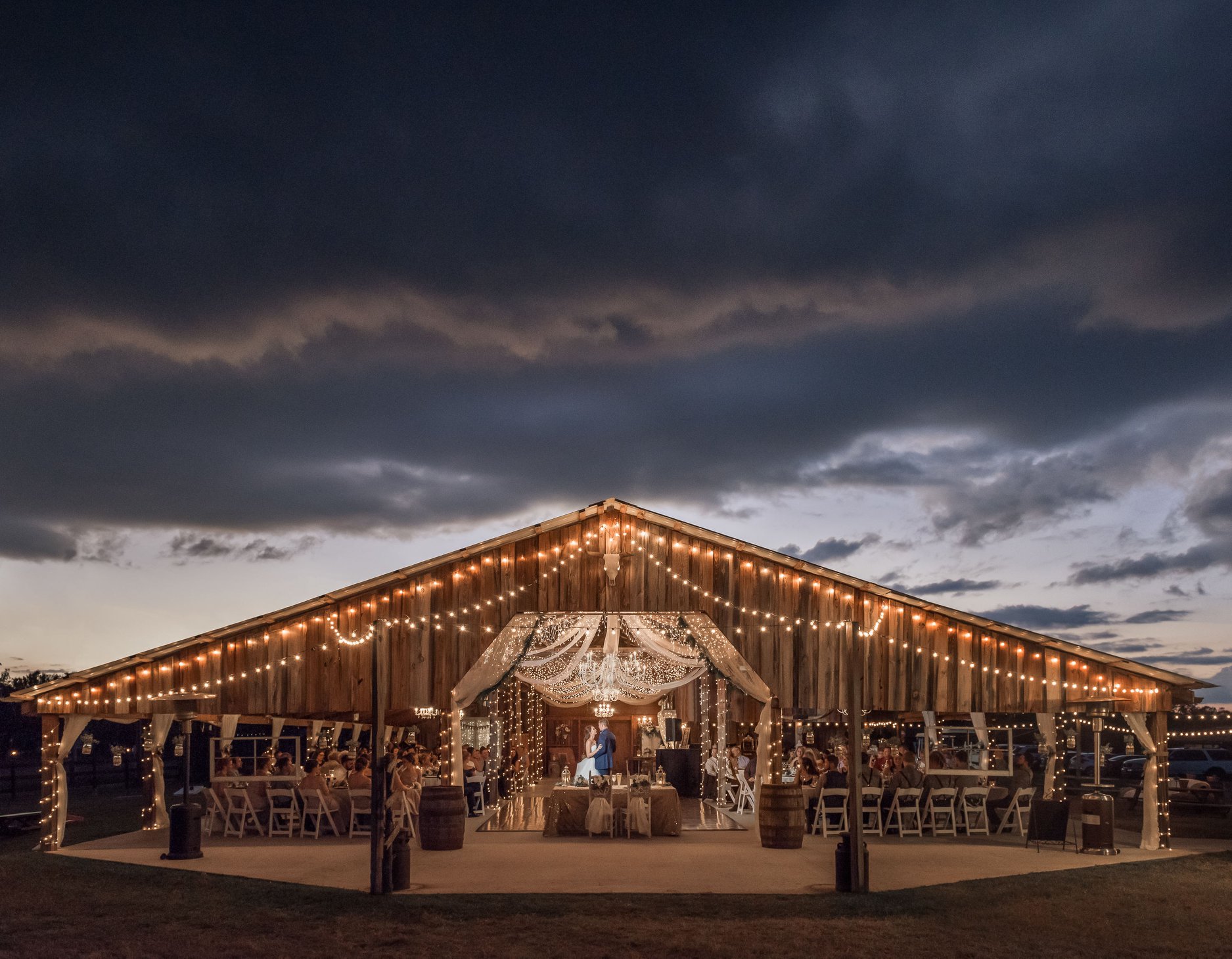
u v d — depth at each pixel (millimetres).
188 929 9023
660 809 15375
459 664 15781
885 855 13531
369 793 15352
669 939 8641
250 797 15695
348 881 11375
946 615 15906
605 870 12102
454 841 13758
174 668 15578
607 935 8773
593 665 24188
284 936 8766
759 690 16125
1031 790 16297
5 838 17469
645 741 29156
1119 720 30766
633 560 16016
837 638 15898
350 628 15828
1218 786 25141
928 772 16703
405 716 25562
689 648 19281
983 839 15531
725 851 13789
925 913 9742
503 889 10820
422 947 8383
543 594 15938
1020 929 9188
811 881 11359
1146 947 8609
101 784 28703
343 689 15672
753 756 22453
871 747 24328
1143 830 15102
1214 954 8422
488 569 16000
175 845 13102
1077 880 11773
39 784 28766
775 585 15992
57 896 10602
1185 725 29594
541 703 31391
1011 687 15789
